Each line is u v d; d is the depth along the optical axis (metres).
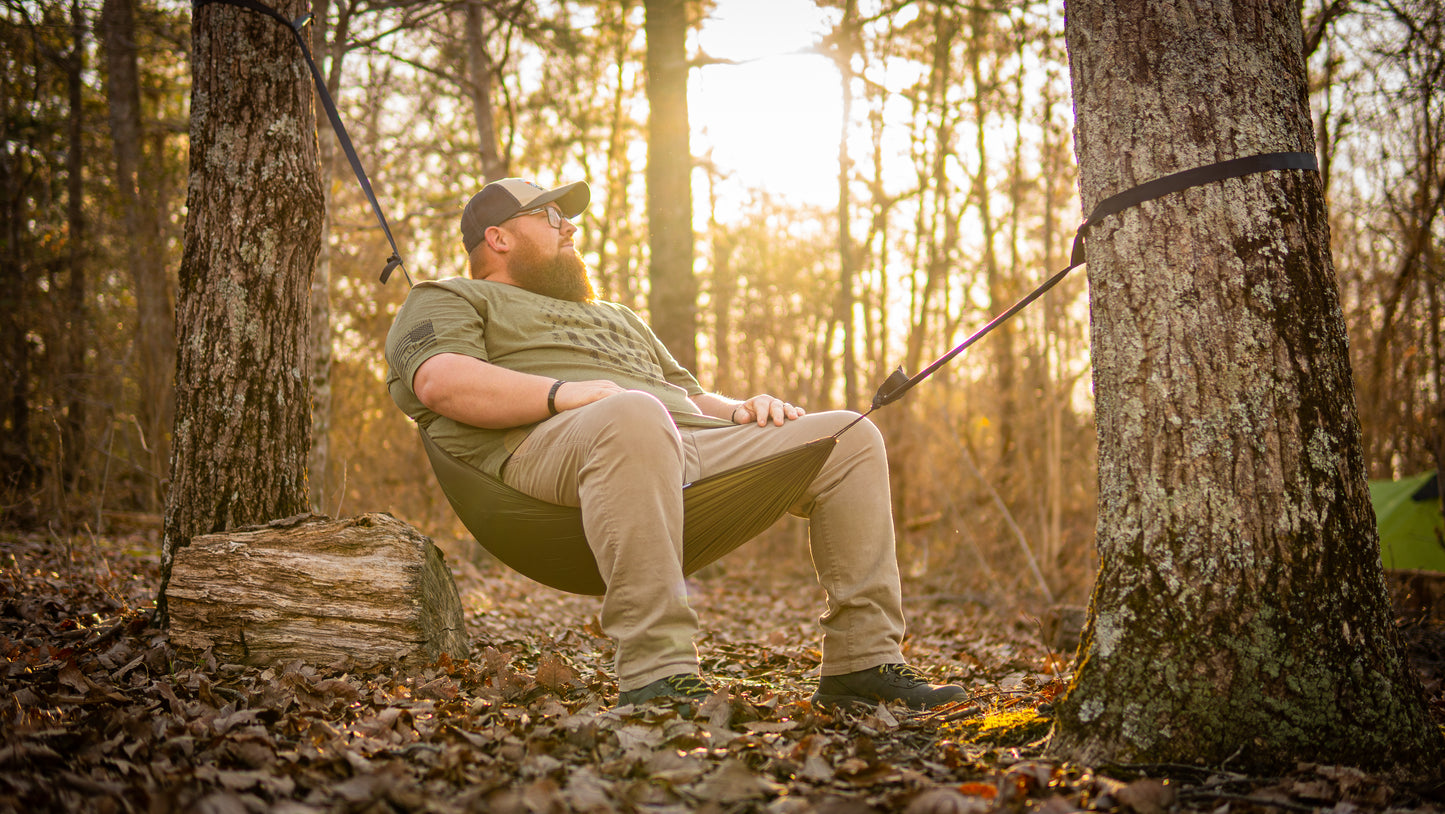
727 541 2.55
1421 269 5.97
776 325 22.83
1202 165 1.88
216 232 3.37
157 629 3.14
